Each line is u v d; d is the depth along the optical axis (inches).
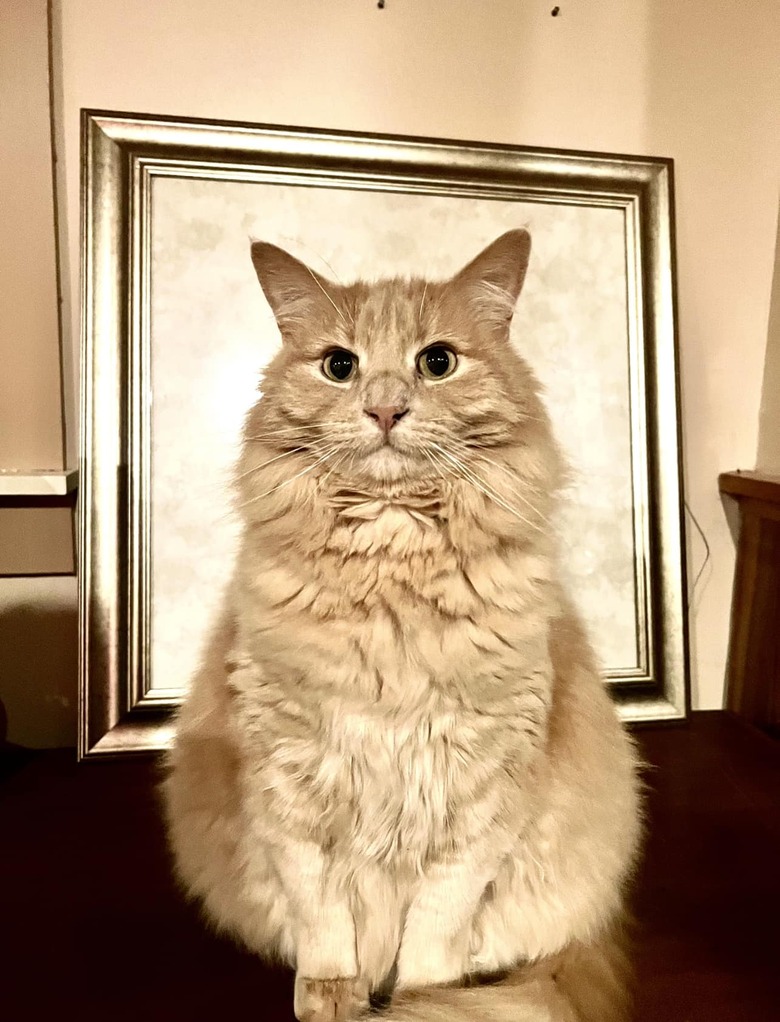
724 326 61.1
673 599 58.1
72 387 53.0
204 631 50.3
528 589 32.7
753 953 35.8
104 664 51.4
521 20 56.1
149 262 51.6
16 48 48.6
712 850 43.7
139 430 51.7
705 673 63.5
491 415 33.0
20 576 54.2
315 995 32.7
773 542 57.9
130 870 41.7
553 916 36.9
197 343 52.4
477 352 34.5
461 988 33.0
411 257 54.8
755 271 61.1
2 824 45.5
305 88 54.1
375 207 54.2
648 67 58.1
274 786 32.8
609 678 57.4
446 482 32.0
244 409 52.9
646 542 57.7
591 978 33.3
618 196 56.8
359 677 30.6
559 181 56.2
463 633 31.2
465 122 56.3
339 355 33.6
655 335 57.3
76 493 52.2
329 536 32.2
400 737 31.7
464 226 55.3
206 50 52.6
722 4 58.5
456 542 31.8
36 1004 32.5
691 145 59.4
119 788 49.4
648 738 57.0
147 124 51.1
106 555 51.3
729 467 62.2
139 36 51.8
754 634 59.9
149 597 52.3
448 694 31.1
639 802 44.3
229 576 49.2
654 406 57.5
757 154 60.3
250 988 34.2
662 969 34.7
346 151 53.5
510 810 33.3
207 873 38.1
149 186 51.3
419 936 34.1
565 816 36.4
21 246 50.2
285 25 53.3
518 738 32.7
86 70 51.4
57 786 49.6
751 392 61.9
